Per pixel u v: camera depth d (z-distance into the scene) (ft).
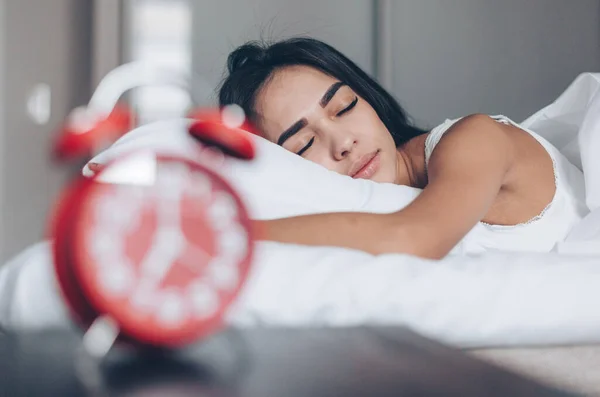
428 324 1.86
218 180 1.28
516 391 0.96
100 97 1.47
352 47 7.04
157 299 1.18
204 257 1.22
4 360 1.18
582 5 7.40
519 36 7.30
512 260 2.10
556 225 3.61
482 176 2.83
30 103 6.59
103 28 6.38
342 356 1.17
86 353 1.18
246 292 1.80
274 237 2.39
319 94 3.95
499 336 1.90
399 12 7.08
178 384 1.02
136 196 1.21
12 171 6.53
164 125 3.52
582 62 7.41
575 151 4.01
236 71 4.40
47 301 1.77
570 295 1.96
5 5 6.53
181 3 6.80
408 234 2.37
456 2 7.20
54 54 6.63
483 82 7.25
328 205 3.08
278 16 6.94
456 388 0.97
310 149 3.96
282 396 0.94
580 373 1.60
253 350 1.22
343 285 1.85
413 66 7.11
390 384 0.99
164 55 6.75
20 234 6.52
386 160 3.91
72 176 6.49
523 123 4.27
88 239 1.16
